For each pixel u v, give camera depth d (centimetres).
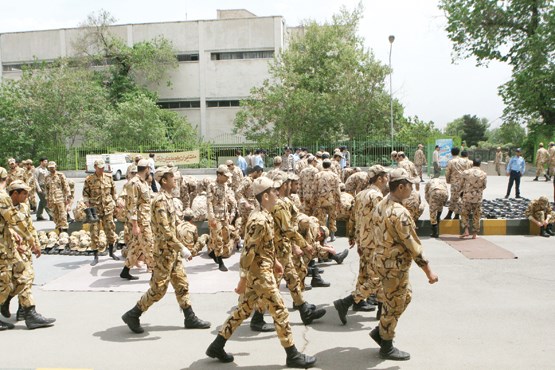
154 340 542
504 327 563
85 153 3584
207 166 3466
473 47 3175
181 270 570
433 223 1104
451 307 636
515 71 3123
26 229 585
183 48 4375
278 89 3541
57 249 1024
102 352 510
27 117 3597
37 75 3681
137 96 4097
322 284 744
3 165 3550
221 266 847
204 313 632
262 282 460
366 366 466
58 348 522
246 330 575
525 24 3084
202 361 486
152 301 552
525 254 927
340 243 1071
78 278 810
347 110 3512
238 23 4303
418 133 3728
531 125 3222
